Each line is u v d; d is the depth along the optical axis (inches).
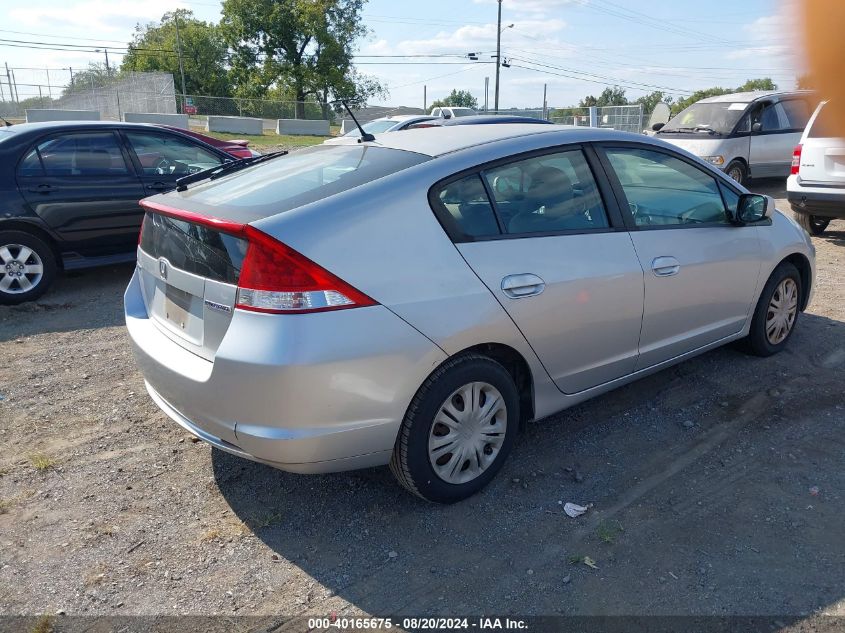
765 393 171.9
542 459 143.9
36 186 255.6
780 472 136.9
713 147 504.4
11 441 153.9
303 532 121.3
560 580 107.8
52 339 221.9
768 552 113.0
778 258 182.5
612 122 1331.2
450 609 102.3
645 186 153.6
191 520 125.3
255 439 107.4
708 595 103.7
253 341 105.0
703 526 120.4
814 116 338.0
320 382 105.0
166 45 2682.1
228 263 109.9
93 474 140.6
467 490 127.5
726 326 174.7
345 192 115.3
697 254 158.7
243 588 107.5
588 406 168.1
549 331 130.9
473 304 118.6
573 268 133.4
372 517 125.2
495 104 1850.4
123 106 1526.8
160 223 130.3
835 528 118.9
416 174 120.5
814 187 335.6
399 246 113.4
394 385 111.7
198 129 1470.2
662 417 161.6
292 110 1734.7
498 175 129.3
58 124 270.2
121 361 202.4
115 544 118.3
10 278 255.6
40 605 104.0
